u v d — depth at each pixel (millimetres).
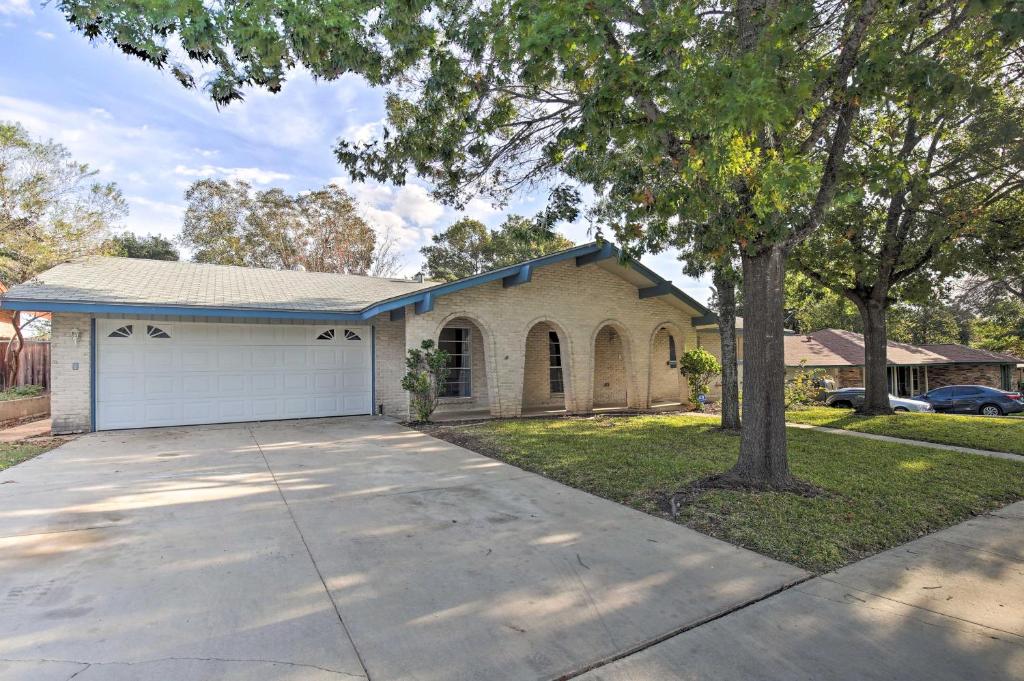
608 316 15289
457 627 3236
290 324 12539
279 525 5059
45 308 9406
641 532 4941
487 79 6680
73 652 2893
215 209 31172
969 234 11961
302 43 4605
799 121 6293
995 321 32125
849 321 38438
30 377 16375
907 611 3480
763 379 6273
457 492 6277
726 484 6207
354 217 33625
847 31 6012
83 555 4277
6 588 3670
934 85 5086
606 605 3531
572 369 14523
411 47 5461
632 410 15586
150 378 11156
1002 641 3115
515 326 13656
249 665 2811
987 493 6324
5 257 14570
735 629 3254
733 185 5895
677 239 10219
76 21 4348
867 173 6039
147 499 5887
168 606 3441
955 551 4547
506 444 9125
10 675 2668
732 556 4375
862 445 9391
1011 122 7352
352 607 3467
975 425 12328
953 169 9133
